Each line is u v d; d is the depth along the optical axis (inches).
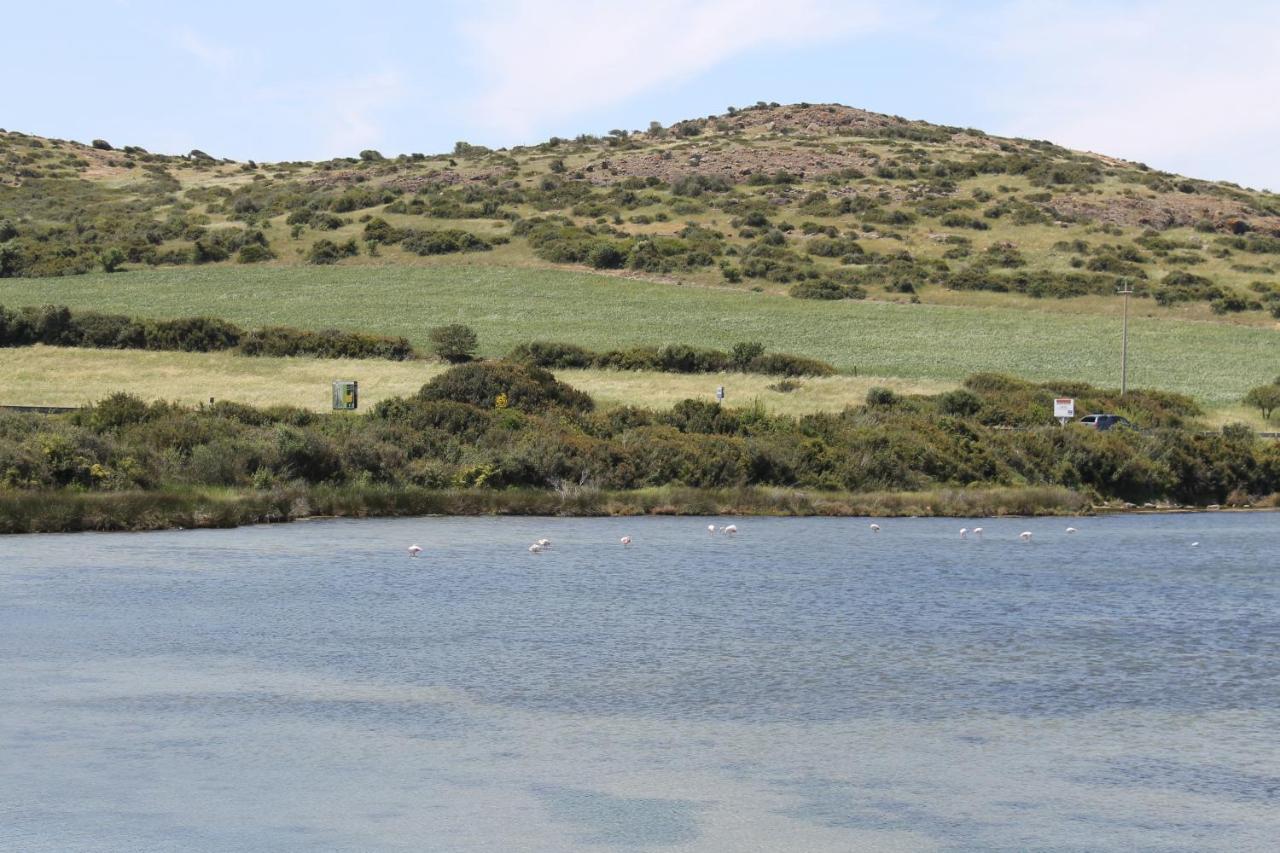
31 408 3233.3
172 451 2787.9
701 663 1233.4
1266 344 6018.7
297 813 796.0
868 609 1547.7
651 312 6279.5
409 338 5403.5
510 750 938.7
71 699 1072.8
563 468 3036.4
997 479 3363.7
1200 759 936.3
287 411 3329.2
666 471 3107.8
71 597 1567.4
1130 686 1154.7
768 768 905.5
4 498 2308.1
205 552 2004.2
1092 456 3420.3
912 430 3506.4
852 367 5118.1
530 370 3892.7
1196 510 3302.2
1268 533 2559.1
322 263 7524.6
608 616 1481.3
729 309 6432.1
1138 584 1772.9
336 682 1140.5
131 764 896.3
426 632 1375.5
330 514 2625.5
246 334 5054.1
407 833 763.4
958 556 2079.2
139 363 4628.4
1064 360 5502.0
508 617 1467.8
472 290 6761.8
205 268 7327.8
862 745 962.7
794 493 2950.3
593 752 935.7
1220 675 1199.6
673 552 2089.1
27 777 865.5
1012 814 814.5
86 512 2321.6
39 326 4965.6
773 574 1839.3
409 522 2549.2
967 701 1095.0
